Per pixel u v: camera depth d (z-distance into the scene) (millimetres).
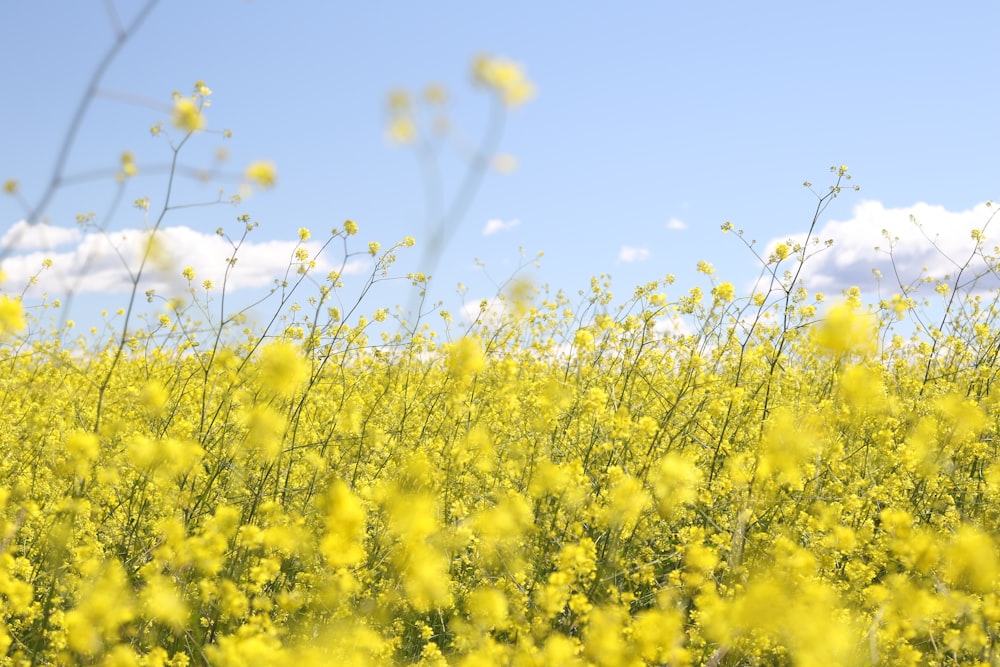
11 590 1348
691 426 1797
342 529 1214
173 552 1352
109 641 1309
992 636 1383
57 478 1609
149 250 1297
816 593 1276
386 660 1368
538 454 1688
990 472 1622
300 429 1803
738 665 1426
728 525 1559
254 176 1114
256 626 1299
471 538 1449
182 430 1587
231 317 1679
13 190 1081
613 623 1272
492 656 1277
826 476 1737
